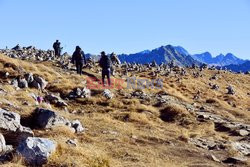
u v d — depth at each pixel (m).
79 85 30.39
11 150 12.79
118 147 16.36
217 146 20.22
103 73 34.09
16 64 31.17
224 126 26.72
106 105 26.89
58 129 16.44
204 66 82.88
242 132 25.45
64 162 12.14
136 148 16.77
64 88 28.89
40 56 51.66
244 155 19.95
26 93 23.08
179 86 48.28
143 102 29.61
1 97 20.20
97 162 12.93
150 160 15.30
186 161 16.45
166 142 19.36
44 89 28.31
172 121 26.27
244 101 50.47
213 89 54.19
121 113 24.42
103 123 20.91
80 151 13.23
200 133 23.58
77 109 24.86
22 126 15.71
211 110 34.31
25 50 60.12
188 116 27.38
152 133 20.80
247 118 35.50
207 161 17.08
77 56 37.94
